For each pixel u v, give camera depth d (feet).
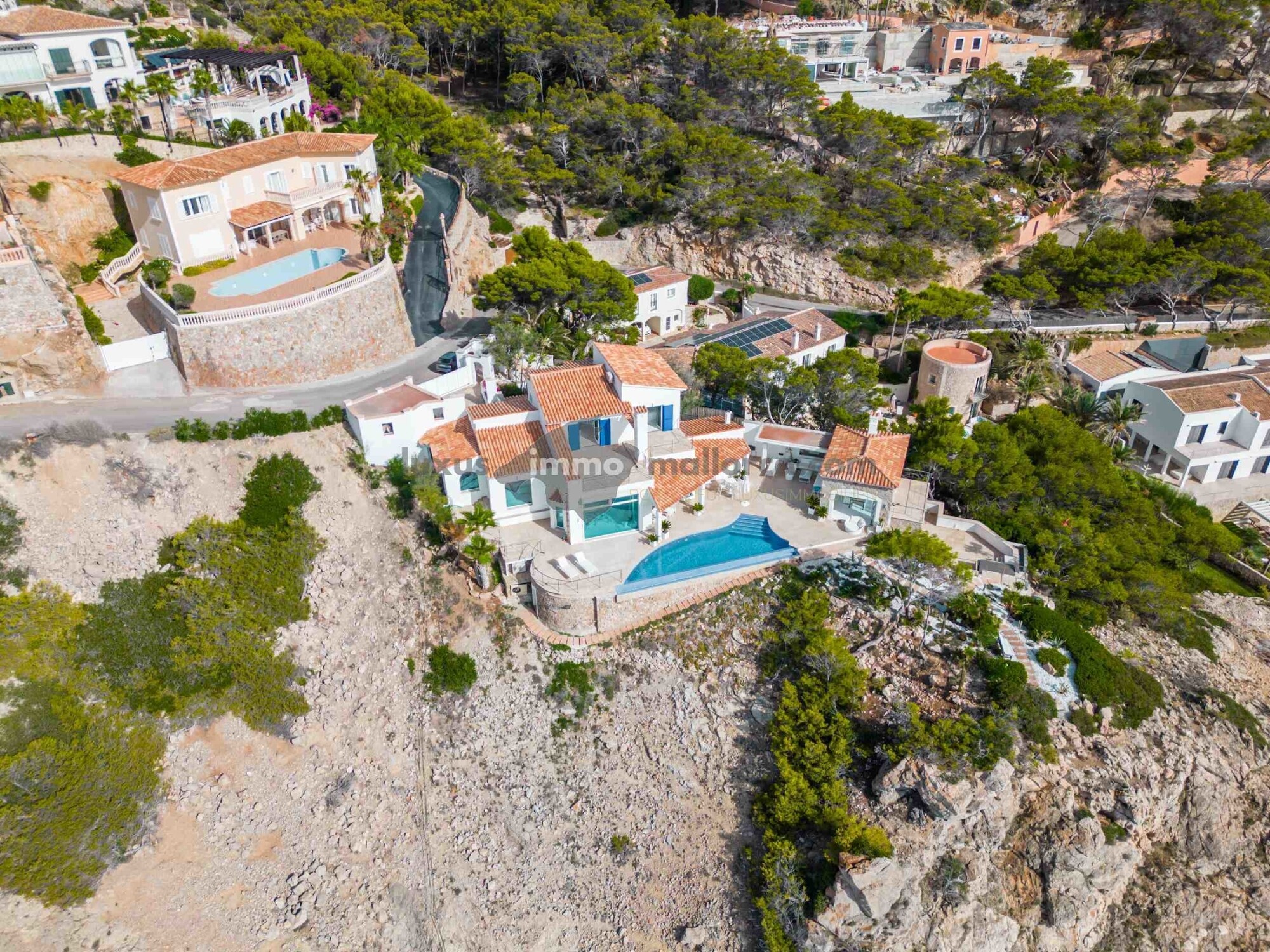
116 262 213.25
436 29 369.71
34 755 131.54
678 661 153.28
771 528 170.91
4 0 285.84
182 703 145.69
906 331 258.57
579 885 133.80
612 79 359.87
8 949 121.19
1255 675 168.55
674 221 303.07
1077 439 199.52
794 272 289.94
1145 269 270.87
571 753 145.18
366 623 156.76
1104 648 157.28
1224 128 362.33
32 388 173.99
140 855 132.77
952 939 127.65
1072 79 371.97
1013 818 136.26
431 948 128.47
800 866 128.98
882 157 315.78
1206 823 146.30
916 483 186.80
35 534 154.30
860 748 140.15
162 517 161.89
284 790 140.97
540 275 211.82
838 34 391.86
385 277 202.80
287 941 127.13
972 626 152.97
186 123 253.03
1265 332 268.21
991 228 295.69
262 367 185.68
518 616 157.89
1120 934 139.23
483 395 180.14
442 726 146.92
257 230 228.63
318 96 297.12
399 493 170.19
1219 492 225.76
